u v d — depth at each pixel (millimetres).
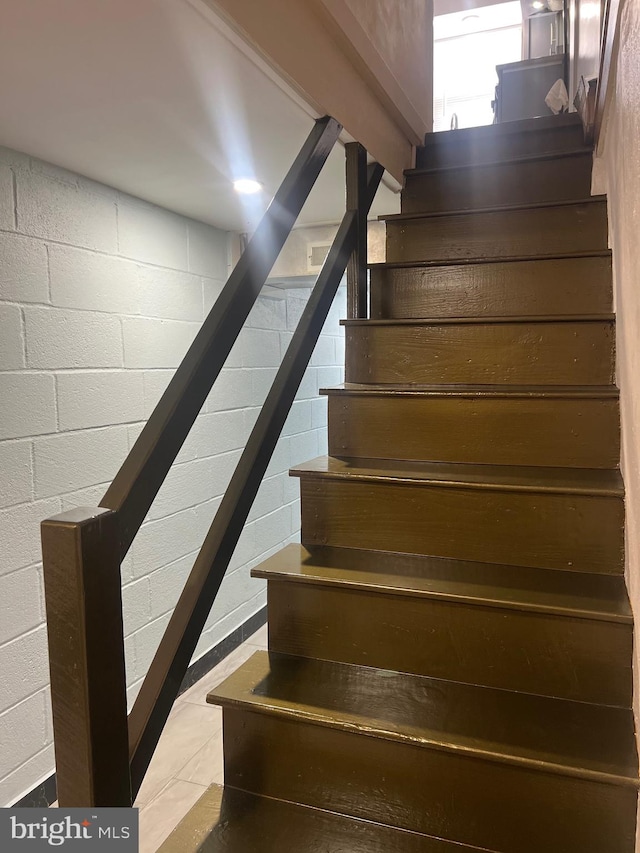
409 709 1039
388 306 1795
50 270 1716
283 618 1246
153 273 2148
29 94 1261
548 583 1144
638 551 962
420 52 2305
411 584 1148
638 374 952
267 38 1146
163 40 1071
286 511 3273
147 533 2203
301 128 1488
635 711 982
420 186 2121
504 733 967
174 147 1589
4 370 1589
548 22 4539
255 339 2867
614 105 1272
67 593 628
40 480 1711
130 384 2049
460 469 1359
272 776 1096
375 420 1479
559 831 927
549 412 1342
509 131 2242
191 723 2191
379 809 1027
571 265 1613
